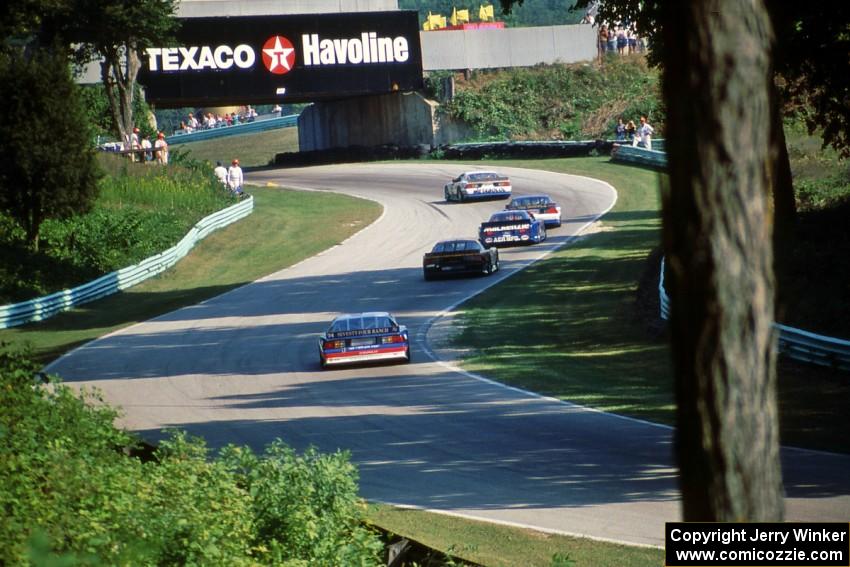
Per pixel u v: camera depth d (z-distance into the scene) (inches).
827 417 1919.3
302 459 1249.4
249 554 1007.0
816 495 1334.9
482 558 1147.9
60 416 1397.6
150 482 1095.0
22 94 4891.7
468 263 4456.2
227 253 5802.2
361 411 2320.4
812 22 2908.5
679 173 389.7
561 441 1862.7
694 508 397.4
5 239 5088.6
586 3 3602.4
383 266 5083.7
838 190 4296.3
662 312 3267.7
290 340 3567.9
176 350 3526.1
